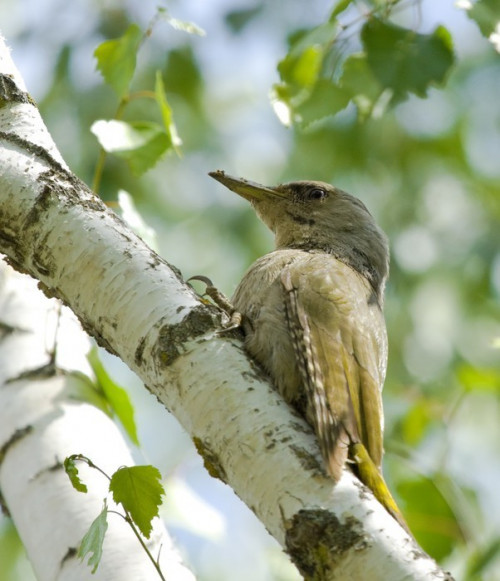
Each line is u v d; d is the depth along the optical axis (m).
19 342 8.87
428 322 17.34
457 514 11.16
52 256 7.10
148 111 16.84
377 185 18.11
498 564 11.02
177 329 6.73
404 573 5.57
